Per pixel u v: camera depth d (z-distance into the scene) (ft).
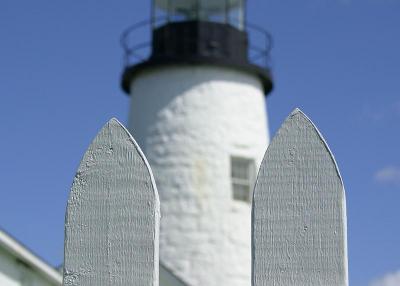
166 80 104.17
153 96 104.58
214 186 100.07
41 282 65.98
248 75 105.70
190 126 102.32
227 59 104.17
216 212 99.09
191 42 104.83
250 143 103.60
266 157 20.71
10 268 63.82
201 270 97.14
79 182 20.94
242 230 99.35
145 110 104.83
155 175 101.35
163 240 98.37
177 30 105.29
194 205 99.09
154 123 103.71
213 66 103.96
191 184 100.01
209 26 105.29
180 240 98.02
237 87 104.78
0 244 62.59
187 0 106.63
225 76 104.37
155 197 20.70
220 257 97.60
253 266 20.33
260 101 106.93
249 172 102.73
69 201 20.88
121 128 21.04
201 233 98.22
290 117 20.80
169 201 99.60
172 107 103.30
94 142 21.07
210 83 103.65
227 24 106.22
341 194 20.34
